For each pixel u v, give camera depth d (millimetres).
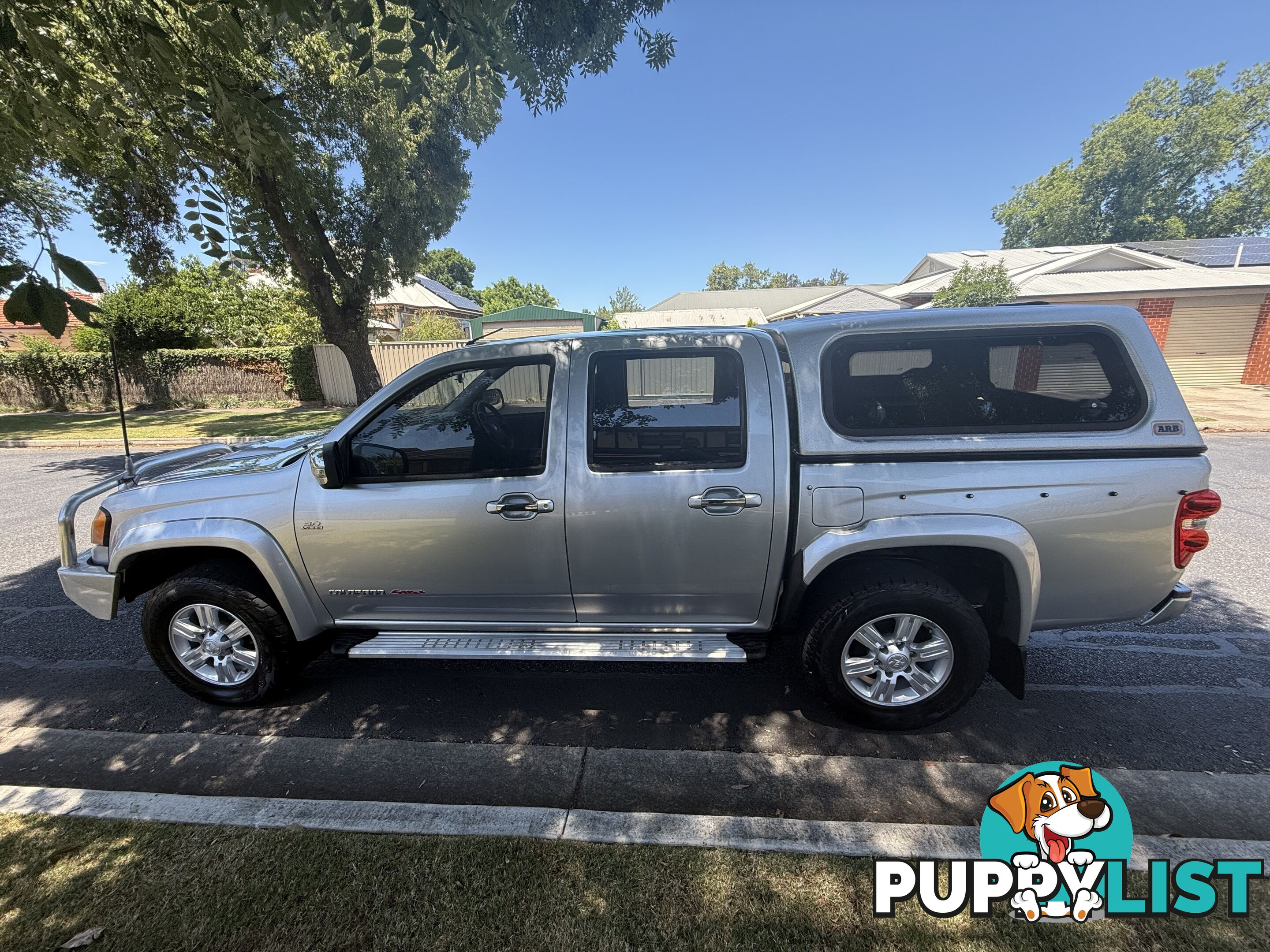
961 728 2793
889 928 1745
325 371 16891
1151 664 3350
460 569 2760
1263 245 18094
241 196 9242
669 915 1795
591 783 2465
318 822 2170
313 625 2936
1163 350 15398
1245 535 5426
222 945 1717
